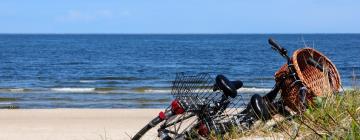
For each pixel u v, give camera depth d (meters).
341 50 97.31
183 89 6.46
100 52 97.69
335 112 6.60
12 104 24.31
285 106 7.12
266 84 34.31
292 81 7.04
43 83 37.50
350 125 5.77
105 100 25.61
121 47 128.50
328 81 7.17
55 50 107.62
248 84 34.81
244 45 144.00
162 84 35.38
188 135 6.59
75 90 30.58
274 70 51.81
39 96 27.55
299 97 6.88
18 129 14.68
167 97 26.41
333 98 7.05
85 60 70.31
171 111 6.48
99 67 56.94
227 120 6.76
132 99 25.81
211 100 6.48
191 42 189.38
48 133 13.72
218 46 134.12
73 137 12.92
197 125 6.60
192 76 6.52
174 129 7.03
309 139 6.12
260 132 6.71
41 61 67.88
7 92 29.55
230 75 46.44
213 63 63.62
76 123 16.17
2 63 63.56
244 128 6.77
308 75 7.36
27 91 30.14
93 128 14.66
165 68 55.59
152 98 26.08
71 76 44.59
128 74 47.00
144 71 51.19
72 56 81.69
